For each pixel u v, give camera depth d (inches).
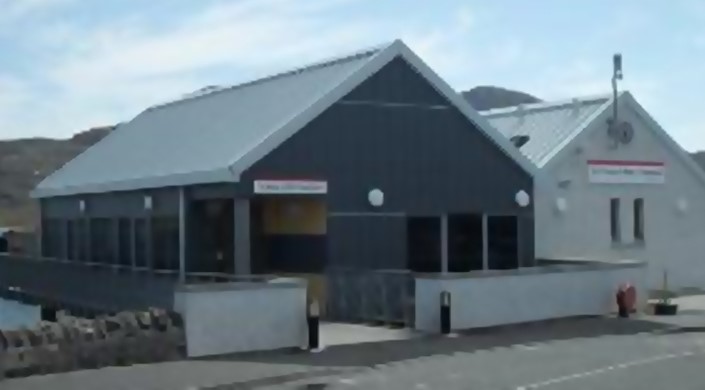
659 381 552.4
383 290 836.6
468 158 1013.2
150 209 1022.4
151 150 1144.2
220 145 962.1
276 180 882.1
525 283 841.5
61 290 1159.6
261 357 673.0
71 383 571.8
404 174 966.4
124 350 640.4
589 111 1210.6
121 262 1100.5
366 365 641.6
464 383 557.9
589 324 856.9
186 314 665.6
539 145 1188.5
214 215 959.0
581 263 1000.2
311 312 702.5
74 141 5620.1
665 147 1239.5
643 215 1214.9
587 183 1167.0
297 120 895.1
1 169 4845.0
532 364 631.8
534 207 1074.7
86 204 1198.3
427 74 980.6
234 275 823.7
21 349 602.9
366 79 943.7
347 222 927.0
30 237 1593.3
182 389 553.9
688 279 1251.8
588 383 549.3
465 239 1014.4
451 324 786.8
